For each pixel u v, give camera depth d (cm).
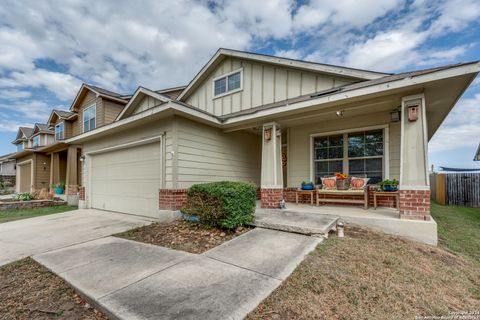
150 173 638
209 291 223
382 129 600
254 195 483
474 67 342
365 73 598
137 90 799
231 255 315
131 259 316
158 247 367
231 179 764
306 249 329
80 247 380
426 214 405
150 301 208
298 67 695
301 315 196
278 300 213
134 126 669
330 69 643
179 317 184
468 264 335
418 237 403
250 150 878
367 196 579
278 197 602
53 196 1181
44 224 583
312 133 701
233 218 422
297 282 244
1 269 304
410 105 423
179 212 557
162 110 529
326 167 683
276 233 408
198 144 629
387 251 339
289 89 723
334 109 525
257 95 783
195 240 396
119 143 729
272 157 615
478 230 541
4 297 239
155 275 262
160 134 594
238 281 242
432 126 721
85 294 225
